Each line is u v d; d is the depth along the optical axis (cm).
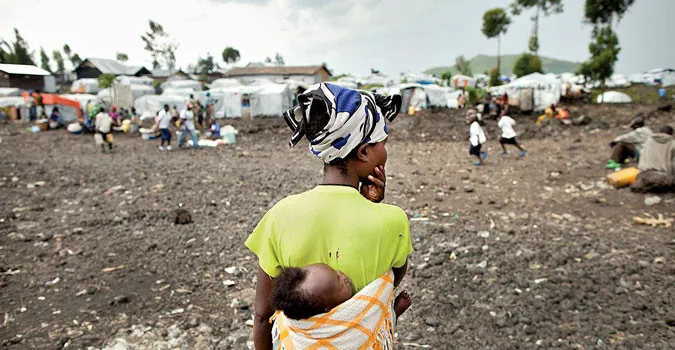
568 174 1073
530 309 433
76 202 832
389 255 151
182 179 1045
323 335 135
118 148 1716
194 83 5272
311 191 156
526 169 1173
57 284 491
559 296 454
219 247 604
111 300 452
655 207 761
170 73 8250
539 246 592
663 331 388
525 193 926
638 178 860
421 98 3012
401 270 162
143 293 473
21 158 1420
